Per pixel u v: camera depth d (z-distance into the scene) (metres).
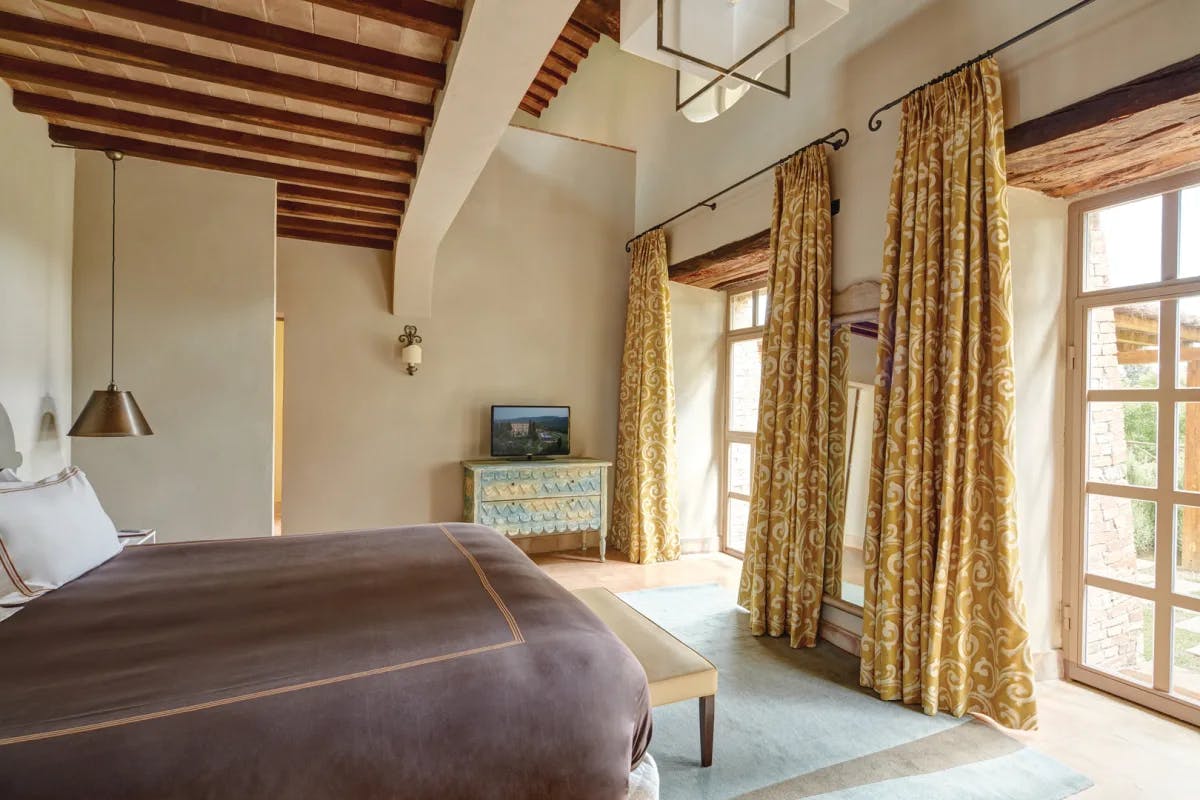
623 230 5.29
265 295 3.14
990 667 2.34
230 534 3.08
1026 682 2.22
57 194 2.73
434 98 2.45
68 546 1.75
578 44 4.51
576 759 1.20
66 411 2.81
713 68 1.85
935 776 1.98
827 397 3.18
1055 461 2.65
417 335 4.55
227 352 3.08
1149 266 2.40
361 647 1.29
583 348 5.13
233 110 2.53
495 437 4.66
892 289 2.69
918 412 2.50
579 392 5.11
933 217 2.48
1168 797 1.87
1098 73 2.05
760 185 3.79
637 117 5.34
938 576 2.38
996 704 2.29
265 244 3.15
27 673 1.13
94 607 1.50
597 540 5.21
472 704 1.17
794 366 3.31
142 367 2.96
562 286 5.05
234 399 3.09
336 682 1.14
